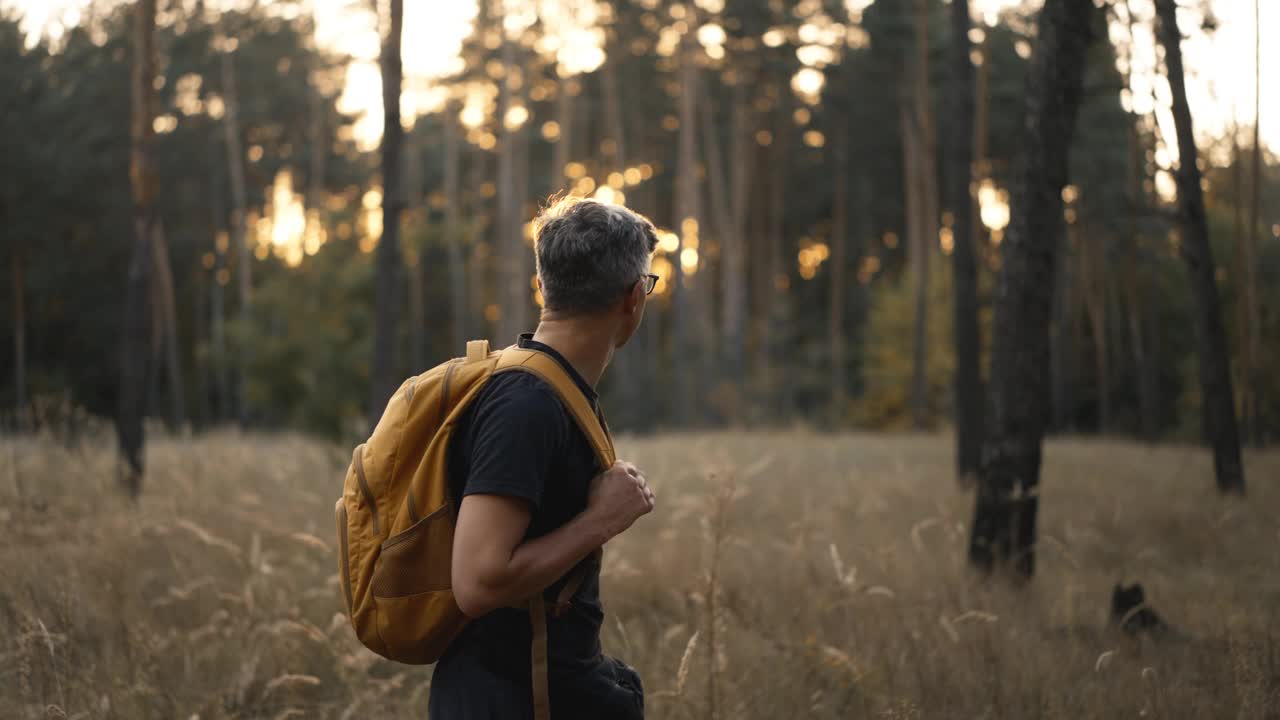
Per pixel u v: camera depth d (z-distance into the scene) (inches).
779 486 366.3
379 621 67.0
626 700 73.7
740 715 133.1
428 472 66.2
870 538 258.1
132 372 312.3
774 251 1674.5
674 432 1072.2
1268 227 815.1
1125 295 971.9
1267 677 131.9
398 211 370.0
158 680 142.3
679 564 217.9
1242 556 236.2
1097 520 283.9
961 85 420.5
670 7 1362.0
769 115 1706.4
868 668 146.1
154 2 331.0
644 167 1718.8
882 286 1518.2
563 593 69.5
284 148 1690.5
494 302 1843.0
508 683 69.1
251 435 794.8
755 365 1672.0
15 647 141.1
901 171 1637.6
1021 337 221.9
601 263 68.9
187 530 221.0
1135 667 149.9
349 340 653.3
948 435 890.7
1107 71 504.4
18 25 1139.9
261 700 138.9
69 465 295.1
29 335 1315.2
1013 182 226.8
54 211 1184.8
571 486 66.8
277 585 190.5
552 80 1601.9
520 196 1464.1
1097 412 1129.4
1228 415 347.9
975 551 222.8
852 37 1432.1
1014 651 156.0
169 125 1322.6
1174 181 360.2
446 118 1578.5
